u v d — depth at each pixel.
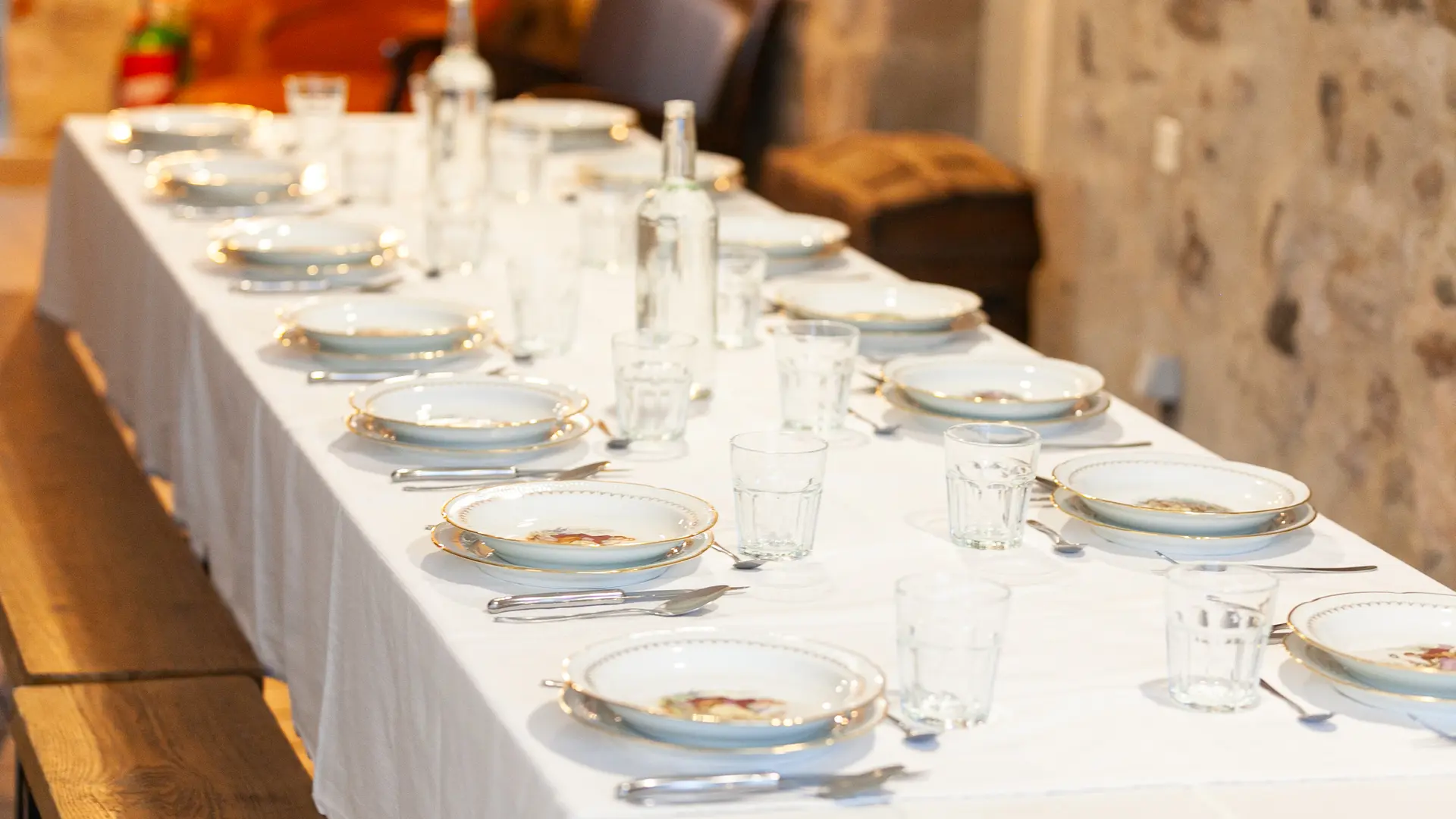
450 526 1.69
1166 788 1.26
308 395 2.18
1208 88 3.82
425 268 2.89
